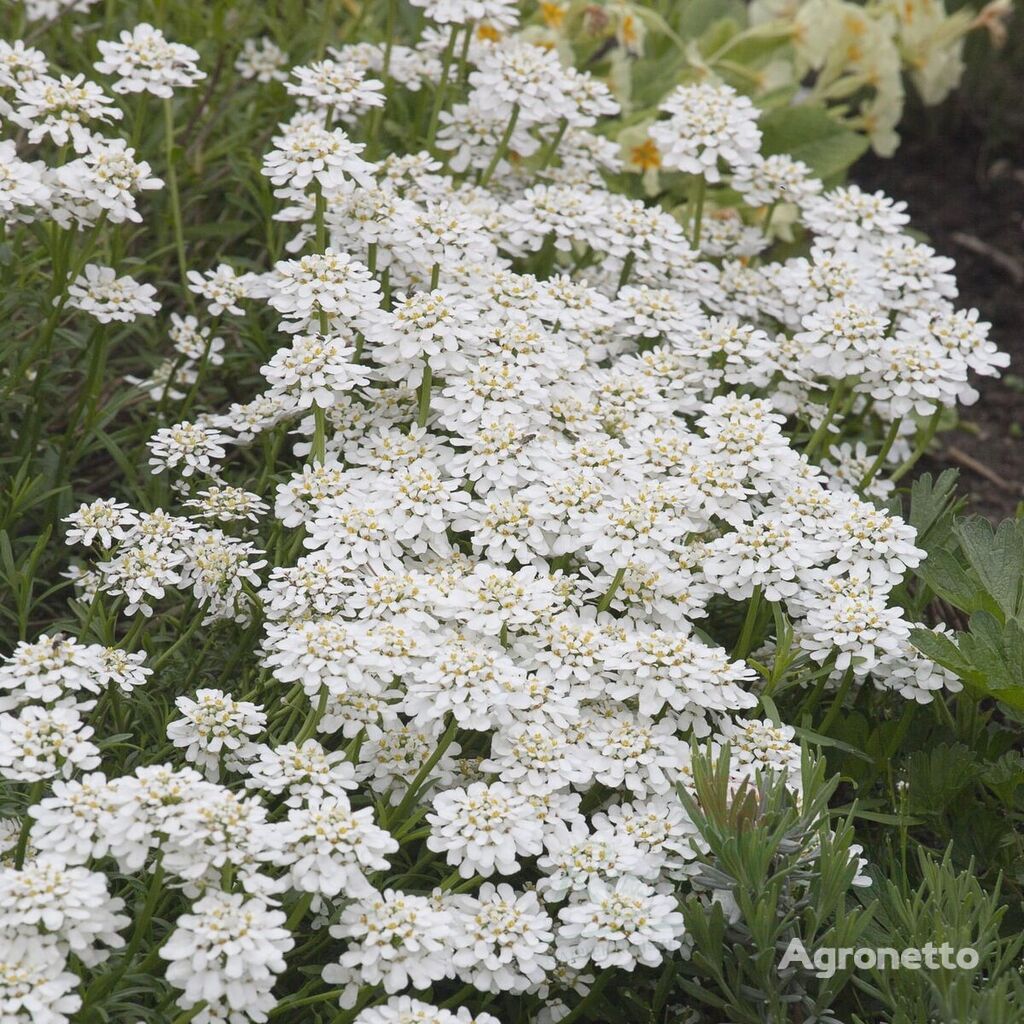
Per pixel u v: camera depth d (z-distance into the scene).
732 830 0.95
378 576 1.00
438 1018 0.90
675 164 1.21
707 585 1.03
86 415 1.17
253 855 0.91
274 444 1.12
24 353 1.18
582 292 1.14
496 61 1.21
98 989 0.91
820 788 0.97
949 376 1.10
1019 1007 0.94
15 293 1.12
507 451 1.04
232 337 1.24
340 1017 0.93
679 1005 0.99
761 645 1.09
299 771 0.94
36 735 0.93
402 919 0.91
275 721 1.01
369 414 1.10
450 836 0.94
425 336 1.05
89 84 1.12
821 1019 0.95
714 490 1.04
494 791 0.95
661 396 1.12
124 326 1.24
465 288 1.10
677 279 1.18
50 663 0.95
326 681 0.95
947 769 1.04
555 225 1.17
